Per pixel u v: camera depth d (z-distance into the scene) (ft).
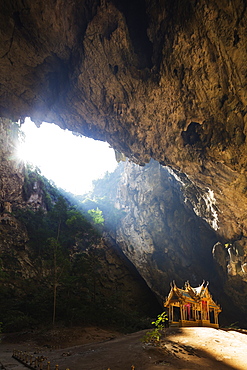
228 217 79.41
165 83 51.78
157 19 45.34
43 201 138.41
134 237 138.31
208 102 52.85
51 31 48.49
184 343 35.40
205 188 76.33
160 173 123.44
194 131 60.70
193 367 26.99
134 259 137.18
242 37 42.73
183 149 63.36
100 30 47.73
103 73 53.26
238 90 48.91
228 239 86.28
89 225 108.88
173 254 121.90
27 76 58.49
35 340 59.88
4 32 48.83
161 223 126.41
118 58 50.90
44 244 90.53
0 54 52.54
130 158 73.15
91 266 100.63
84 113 63.00
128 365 28.45
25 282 96.84
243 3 39.52
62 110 64.08
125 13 48.21
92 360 31.86
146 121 59.72
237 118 52.44
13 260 105.09
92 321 82.12
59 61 55.72
